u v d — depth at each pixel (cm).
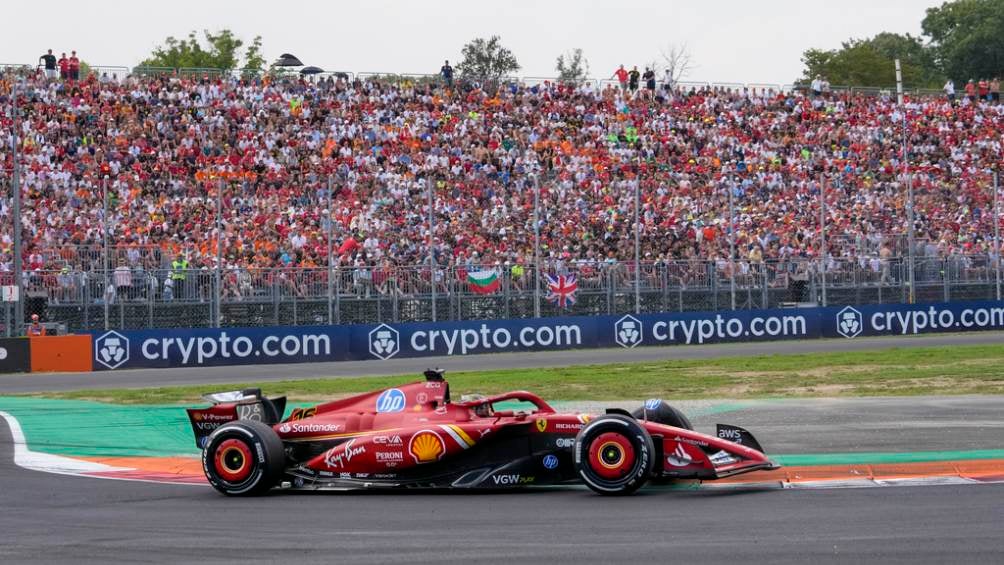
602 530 1688
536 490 2089
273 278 5850
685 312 6450
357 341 5897
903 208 7638
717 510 1828
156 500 2106
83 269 5650
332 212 6625
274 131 7456
